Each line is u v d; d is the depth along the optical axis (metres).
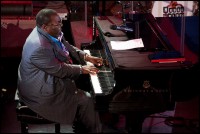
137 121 3.84
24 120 4.34
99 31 4.85
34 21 7.04
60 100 4.28
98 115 4.52
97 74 4.39
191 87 3.73
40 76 4.14
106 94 3.76
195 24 6.31
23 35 7.01
